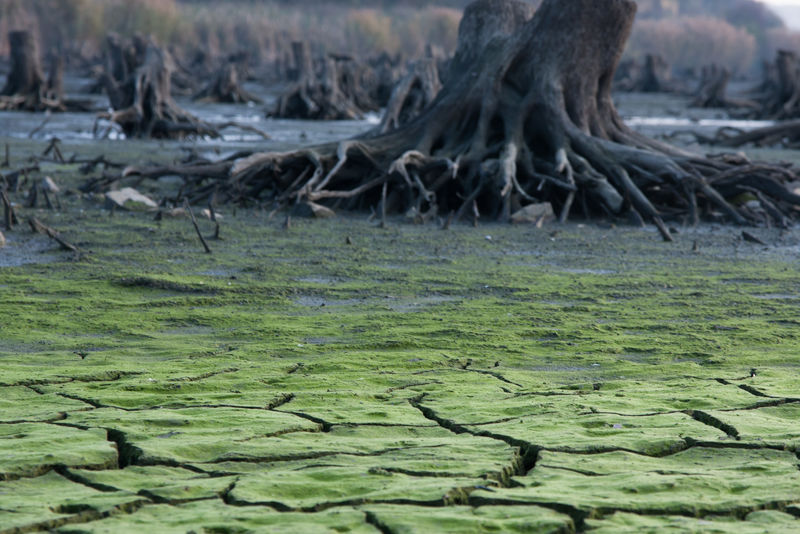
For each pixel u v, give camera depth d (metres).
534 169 32.69
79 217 28.62
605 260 22.91
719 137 63.12
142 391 10.99
